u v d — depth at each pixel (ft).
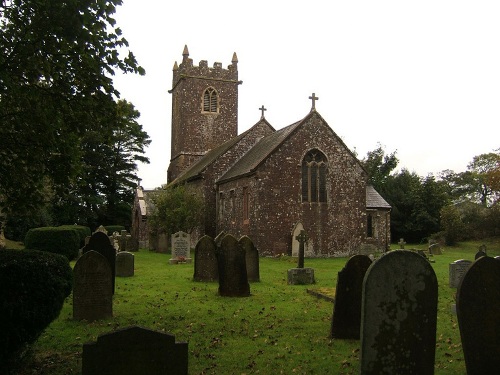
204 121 151.94
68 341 30.12
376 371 20.77
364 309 20.80
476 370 22.84
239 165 114.62
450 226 146.51
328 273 65.98
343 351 28.35
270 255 94.32
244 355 27.66
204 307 40.78
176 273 64.69
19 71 28.63
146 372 19.66
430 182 174.29
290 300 44.19
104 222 184.24
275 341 30.42
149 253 104.88
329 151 100.37
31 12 27.81
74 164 33.96
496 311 23.04
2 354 20.59
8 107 31.07
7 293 20.76
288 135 97.81
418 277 21.16
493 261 23.24
